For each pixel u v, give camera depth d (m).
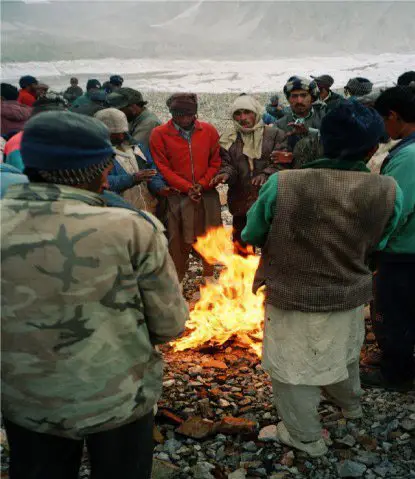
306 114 4.46
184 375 3.39
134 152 4.09
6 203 1.51
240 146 4.33
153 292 1.62
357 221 2.20
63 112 1.56
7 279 1.48
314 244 2.23
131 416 1.62
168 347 3.81
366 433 2.77
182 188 4.29
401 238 2.83
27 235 1.48
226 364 3.57
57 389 1.53
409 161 2.66
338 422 2.85
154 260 1.59
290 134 3.94
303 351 2.40
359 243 2.26
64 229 1.48
